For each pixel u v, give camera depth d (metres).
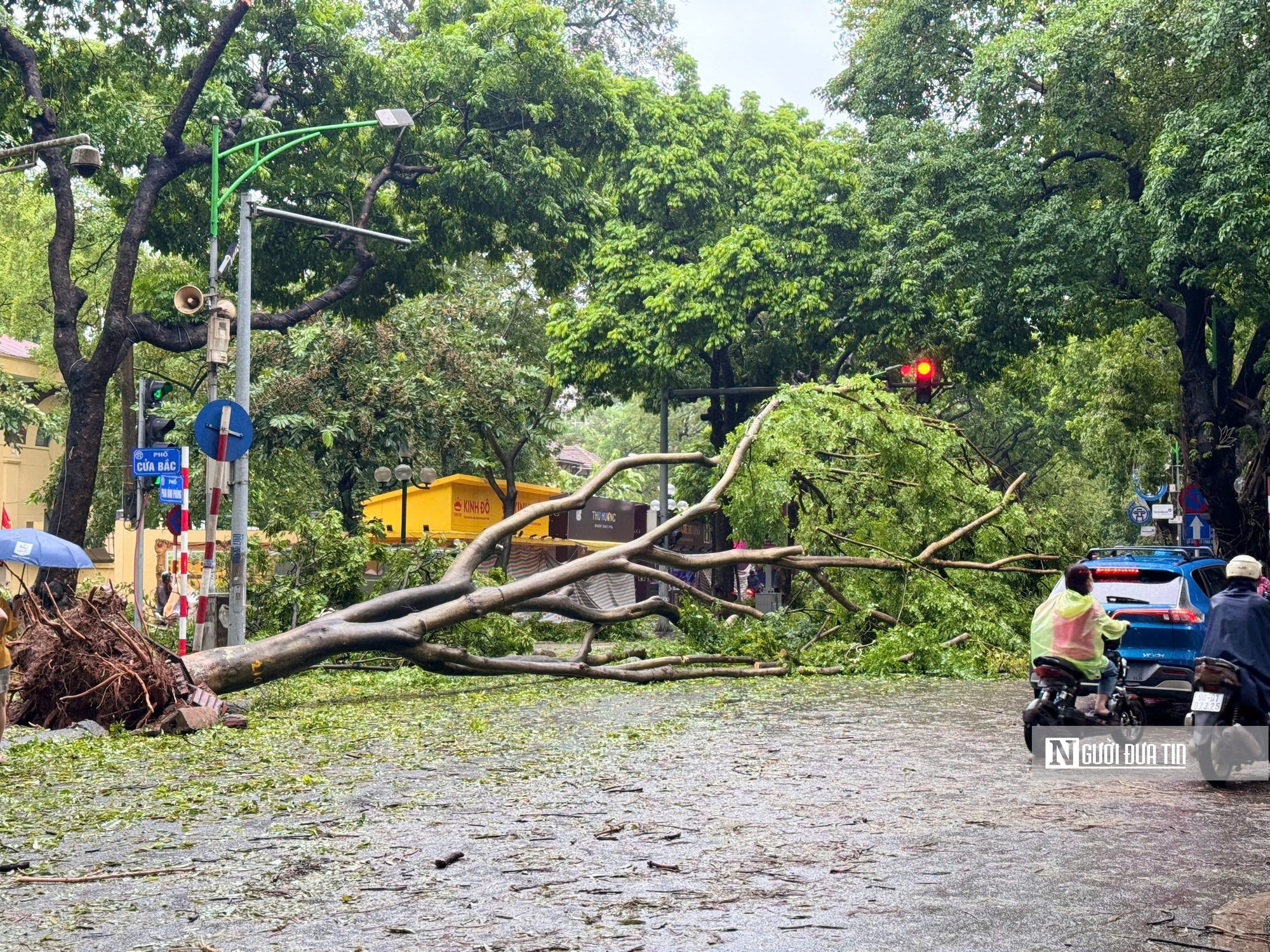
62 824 7.66
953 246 28.94
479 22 25.67
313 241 25.41
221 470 16.44
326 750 10.99
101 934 5.12
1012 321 29.41
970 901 5.49
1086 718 10.16
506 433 38.03
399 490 34.47
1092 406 38.62
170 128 20.30
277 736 12.07
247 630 18.52
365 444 33.94
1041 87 29.20
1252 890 5.65
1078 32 26.28
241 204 18.28
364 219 23.56
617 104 26.56
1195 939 4.88
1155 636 12.52
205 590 16.47
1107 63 26.09
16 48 20.12
